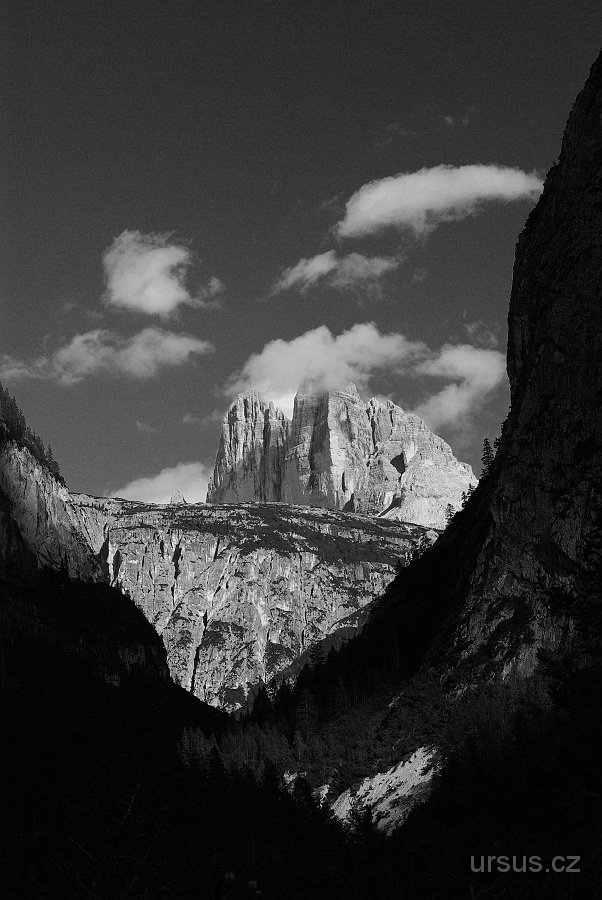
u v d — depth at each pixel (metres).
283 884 110.69
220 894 62.12
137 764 164.25
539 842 78.31
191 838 98.31
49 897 57.94
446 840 105.94
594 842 74.38
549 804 82.69
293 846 149.88
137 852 51.91
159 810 55.41
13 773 167.50
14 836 87.44
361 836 157.38
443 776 167.50
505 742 143.88
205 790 168.62
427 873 87.44
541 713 142.50
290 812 173.88
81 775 158.12
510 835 83.38
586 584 92.56
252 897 62.81
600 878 68.50
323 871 123.00
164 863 52.53
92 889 50.44
